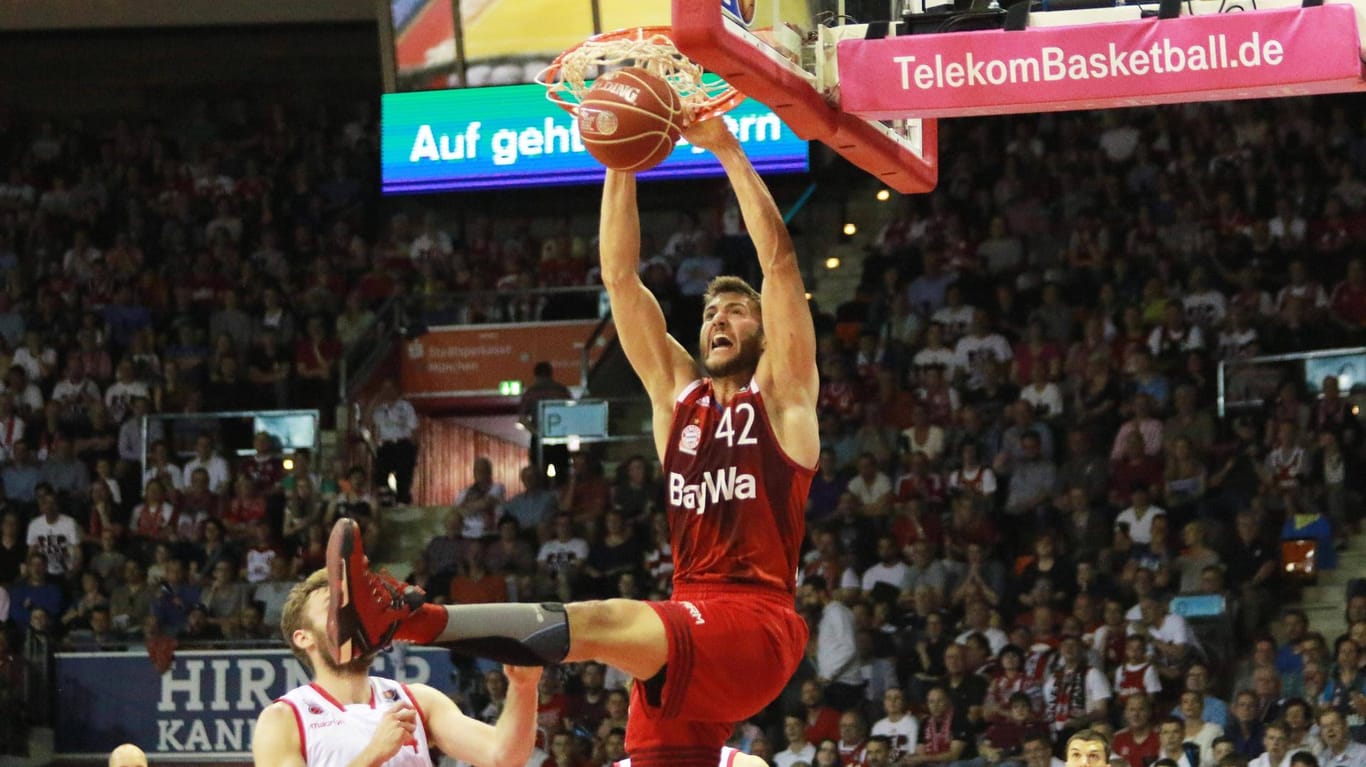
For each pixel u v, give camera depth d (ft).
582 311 57.52
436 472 58.34
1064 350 49.60
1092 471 44.93
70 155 68.54
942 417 48.96
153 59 73.26
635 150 13.84
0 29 72.74
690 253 58.39
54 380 57.36
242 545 49.06
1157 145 57.36
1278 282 50.57
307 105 72.33
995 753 36.68
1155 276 52.01
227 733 44.06
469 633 12.21
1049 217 55.93
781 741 39.75
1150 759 35.42
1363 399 45.29
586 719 40.52
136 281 61.93
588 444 51.60
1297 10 15.23
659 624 13.14
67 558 49.65
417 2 46.70
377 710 14.93
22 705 44.21
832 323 54.80
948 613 41.42
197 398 55.21
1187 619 39.11
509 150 50.29
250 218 65.16
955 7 17.07
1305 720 34.91
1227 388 47.14
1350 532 42.93
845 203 61.77
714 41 13.87
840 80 16.11
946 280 53.83
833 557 43.34
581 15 45.39
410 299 58.49
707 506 14.25
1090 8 16.39
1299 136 55.62
